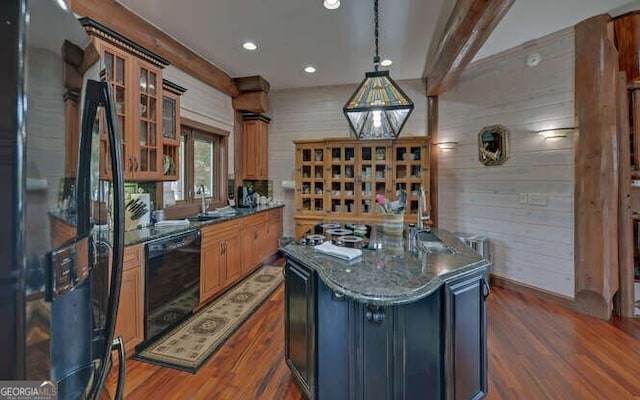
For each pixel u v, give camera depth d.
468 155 4.44
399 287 1.43
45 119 0.70
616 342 2.64
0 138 0.60
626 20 2.98
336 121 5.52
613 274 3.09
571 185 3.33
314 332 1.78
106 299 1.07
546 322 3.03
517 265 3.86
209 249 3.47
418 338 1.69
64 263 0.78
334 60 4.29
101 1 2.72
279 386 2.10
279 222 5.60
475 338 1.81
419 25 3.31
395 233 2.65
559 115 3.40
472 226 4.41
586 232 3.20
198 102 4.33
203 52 4.02
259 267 4.80
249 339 2.71
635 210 3.25
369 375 1.74
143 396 1.99
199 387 2.09
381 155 4.84
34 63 0.66
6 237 0.61
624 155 3.07
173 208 3.90
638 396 1.99
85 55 0.89
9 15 0.62
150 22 3.24
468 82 4.41
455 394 1.68
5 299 0.61
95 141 0.96
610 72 3.03
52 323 0.74
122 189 1.00
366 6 2.94
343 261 1.84
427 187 4.65
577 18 3.10
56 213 0.75
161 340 2.67
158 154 3.09
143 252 2.53
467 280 1.76
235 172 5.28
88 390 0.89
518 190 3.82
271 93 5.78
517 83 3.79
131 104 2.74
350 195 4.93
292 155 5.73
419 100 5.10
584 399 1.96
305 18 3.16
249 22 3.25
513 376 2.19
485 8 2.42
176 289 2.90
